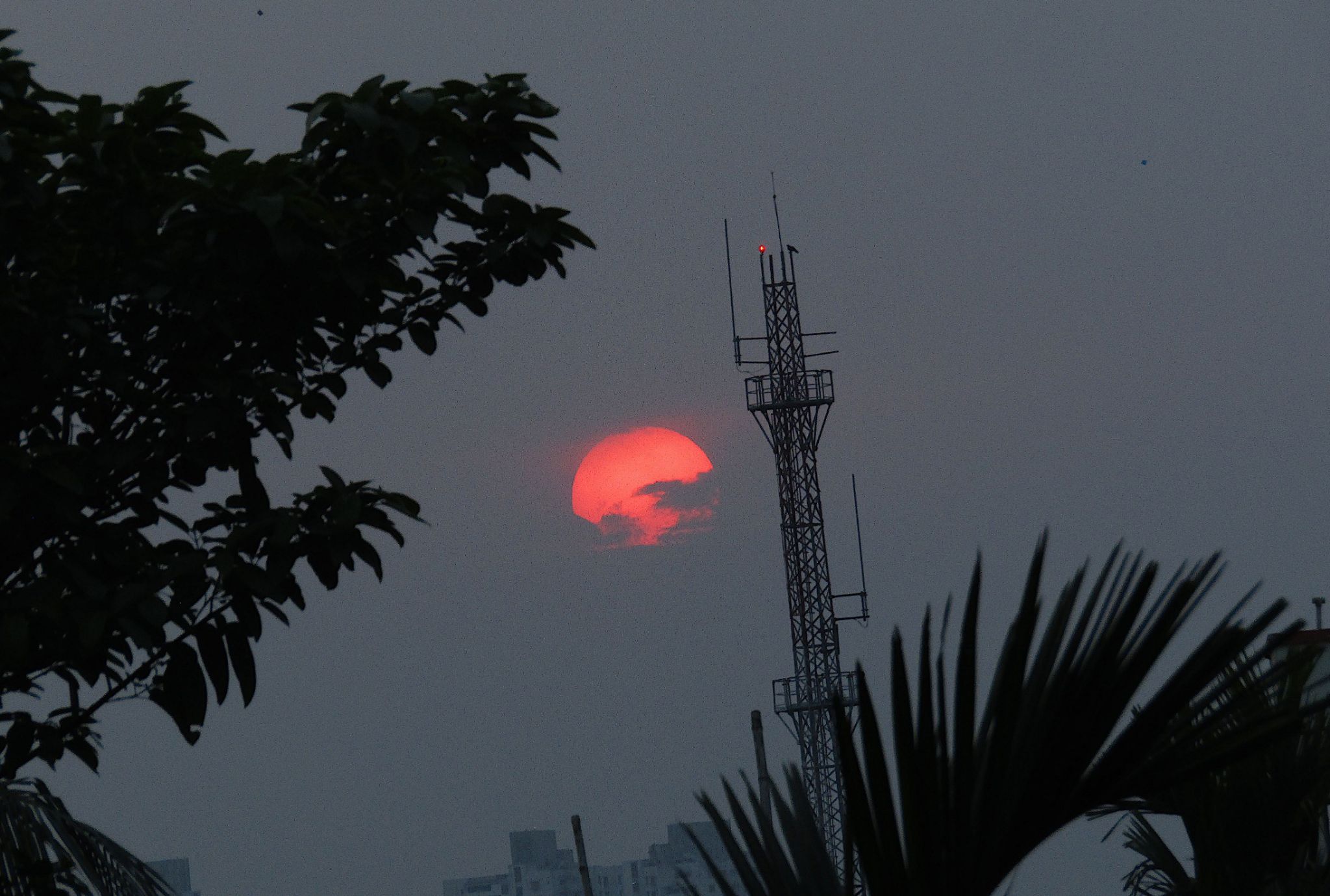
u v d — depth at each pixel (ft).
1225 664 28.02
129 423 74.02
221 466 73.82
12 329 67.87
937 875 28.66
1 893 56.13
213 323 71.20
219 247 68.44
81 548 67.15
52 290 68.85
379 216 74.90
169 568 67.05
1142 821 59.06
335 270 73.67
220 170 68.13
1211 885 52.70
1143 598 28.19
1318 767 50.83
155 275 69.67
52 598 64.59
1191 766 29.09
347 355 78.69
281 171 69.46
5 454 63.67
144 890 58.34
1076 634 28.58
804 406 434.71
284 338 75.72
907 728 28.81
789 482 427.33
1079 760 28.35
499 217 79.10
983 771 28.66
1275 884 52.16
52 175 68.64
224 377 70.33
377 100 73.77
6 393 69.62
